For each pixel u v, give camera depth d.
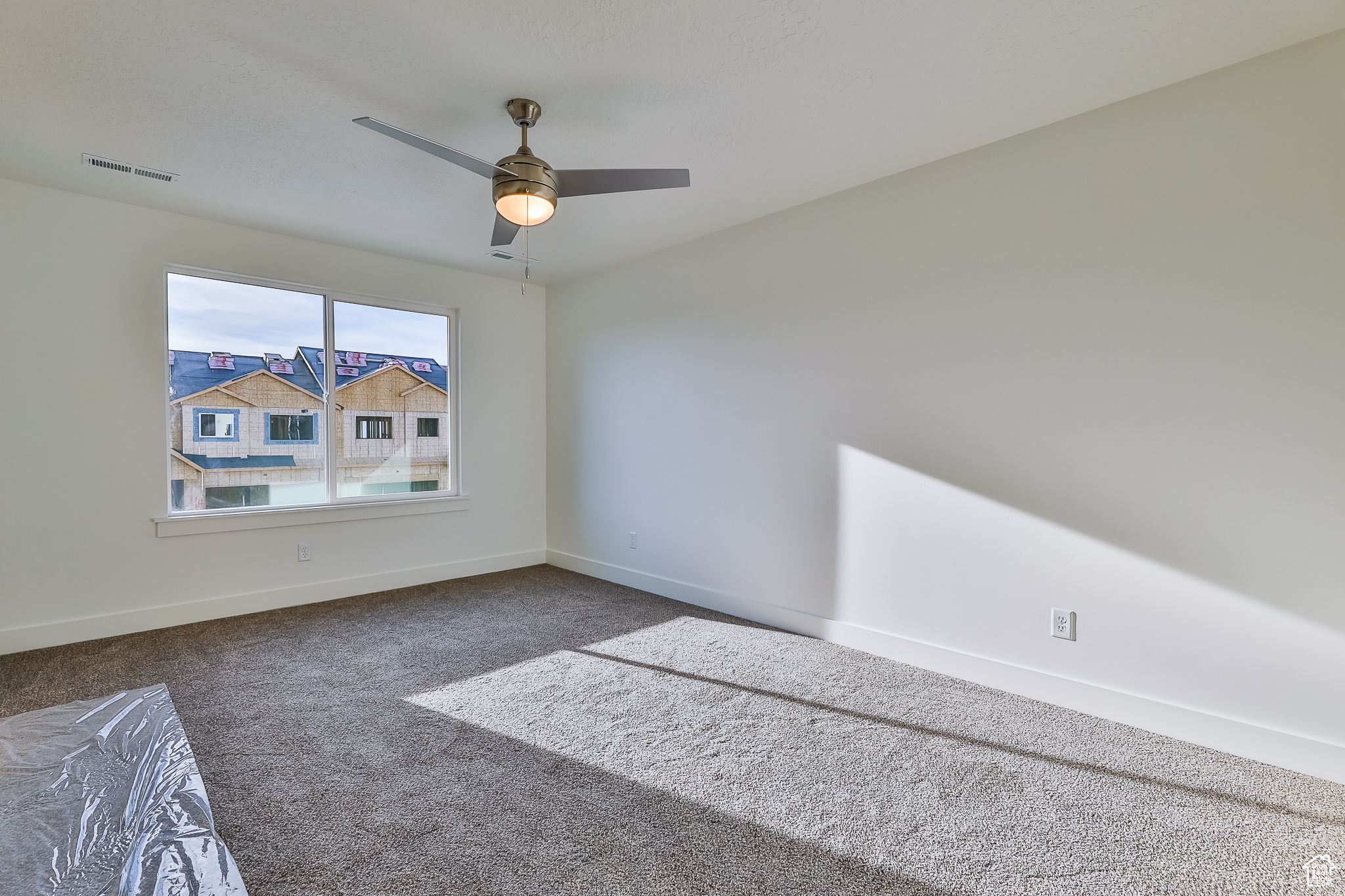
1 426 2.90
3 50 1.92
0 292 2.88
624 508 4.34
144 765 1.81
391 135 1.87
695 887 1.47
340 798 1.81
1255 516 2.03
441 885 1.47
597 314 4.52
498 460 4.70
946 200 2.71
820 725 2.28
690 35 1.88
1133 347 2.24
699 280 3.79
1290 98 1.94
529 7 1.75
